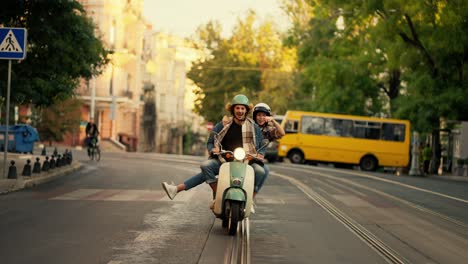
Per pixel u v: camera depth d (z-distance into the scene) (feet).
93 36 73.77
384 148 151.23
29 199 48.16
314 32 153.48
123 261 26.20
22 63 72.43
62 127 177.17
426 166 148.46
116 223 36.60
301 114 152.46
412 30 115.75
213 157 35.73
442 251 31.42
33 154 114.93
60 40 70.18
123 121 228.22
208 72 233.55
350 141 151.12
